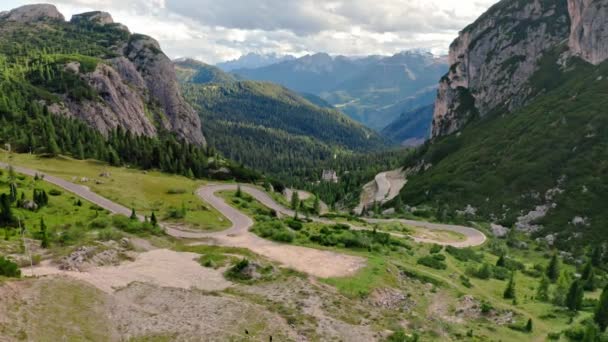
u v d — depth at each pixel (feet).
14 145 510.58
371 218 529.86
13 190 326.65
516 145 588.50
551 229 421.59
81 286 176.65
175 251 278.67
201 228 345.72
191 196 438.81
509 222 460.96
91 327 150.71
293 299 210.18
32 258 221.25
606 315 218.59
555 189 473.67
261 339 163.02
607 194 432.66
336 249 311.06
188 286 215.92
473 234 438.81
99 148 561.84
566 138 536.83
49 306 151.84
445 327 213.46
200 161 605.73
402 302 238.68
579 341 207.10
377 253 310.65
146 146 605.73
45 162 481.05
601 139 503.20
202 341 154.10
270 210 439.63
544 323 229.45
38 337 132.98
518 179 518.37
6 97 604.08
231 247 288.30
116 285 201.57
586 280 292.81
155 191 438.81
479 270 303.68
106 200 382.42
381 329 191.31
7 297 146.00
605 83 605.73
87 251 234.79
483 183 549.13
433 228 456.45
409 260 312.91
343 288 236.84
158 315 172.24
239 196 466.70
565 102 612.70
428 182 630.74
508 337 211.41
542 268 335.06
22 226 278.67
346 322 192.54
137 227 308.60
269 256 282.36
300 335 172.14
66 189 392.27
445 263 318.45
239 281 231.30
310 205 569.64
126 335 152.15
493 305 246.06
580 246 385.70
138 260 250.37
